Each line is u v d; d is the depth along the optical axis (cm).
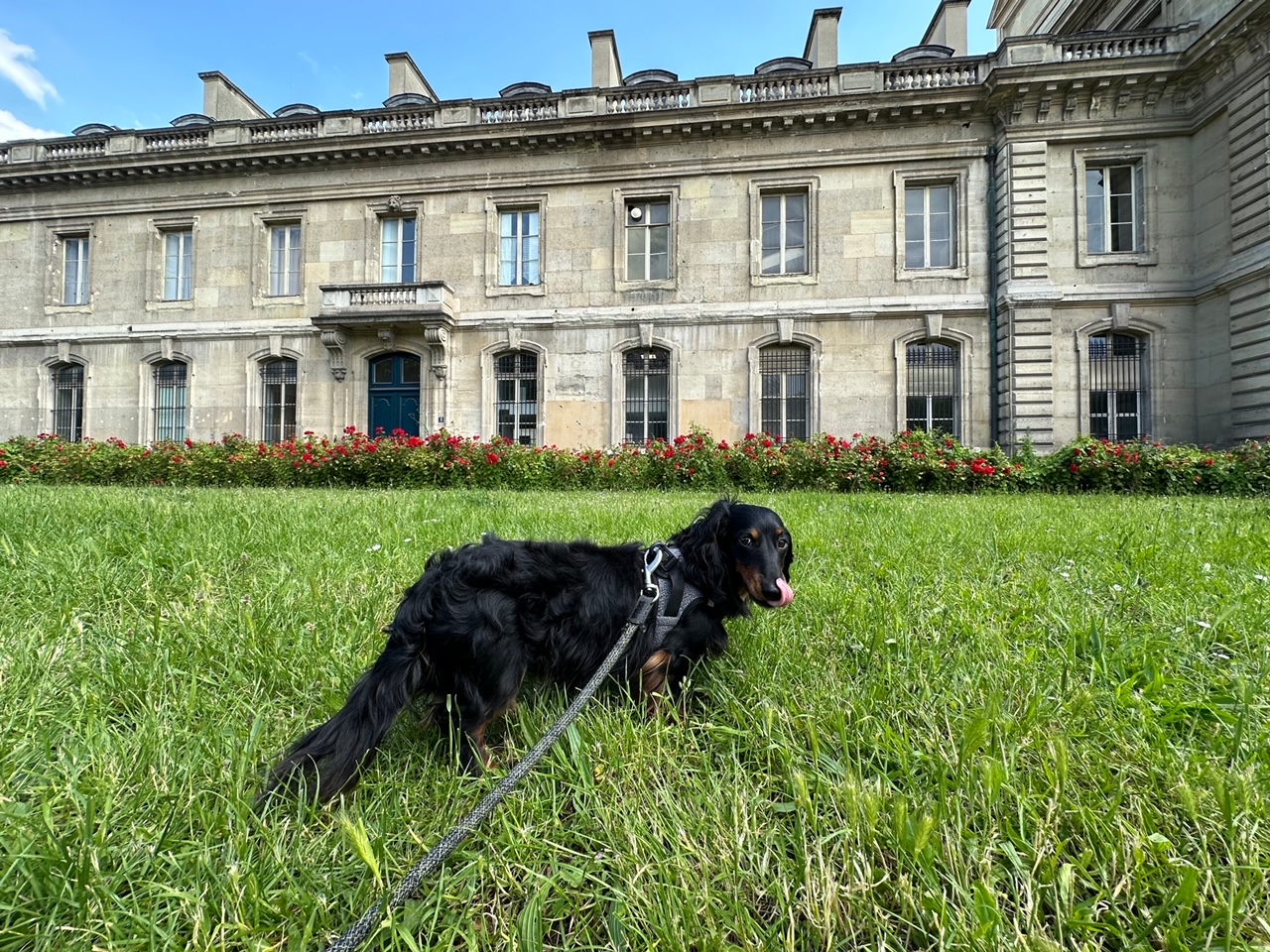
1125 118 1442
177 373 1825
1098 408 1480
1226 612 258
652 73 1819
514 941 117
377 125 1755
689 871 129
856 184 1564
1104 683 212
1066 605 289
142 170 1767
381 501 733
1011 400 1451
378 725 153
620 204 1648
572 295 1667
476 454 1316
